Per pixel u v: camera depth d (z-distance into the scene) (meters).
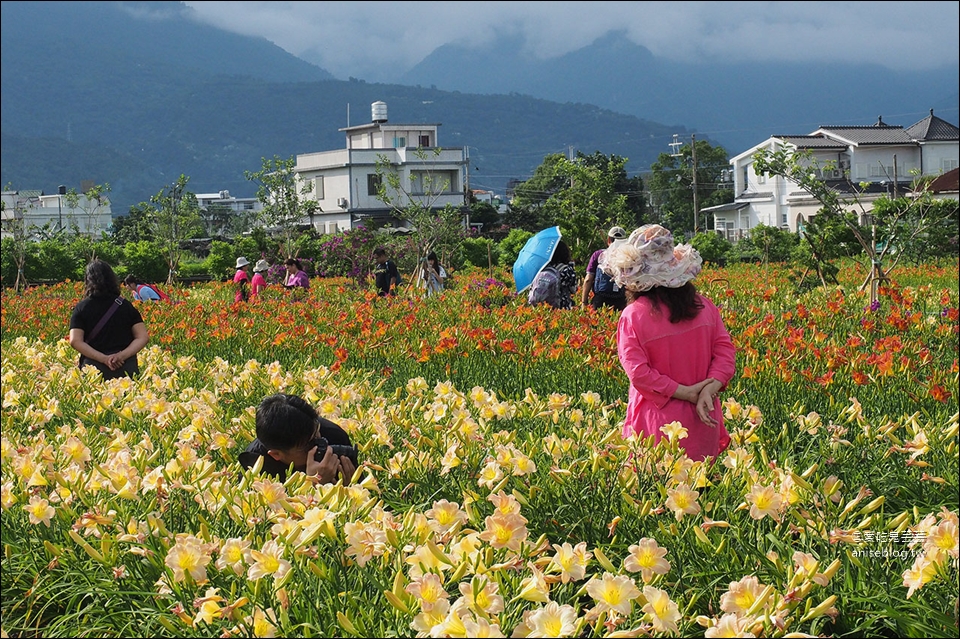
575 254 23.06
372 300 15.79
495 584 2.89
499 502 3.29
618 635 2.78
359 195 79.62
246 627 3.05
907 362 7.23
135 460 4.39
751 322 11.58
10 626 3.71
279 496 3.73
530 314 11.63
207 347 12.36
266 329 12.11
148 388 7.34
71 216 45.00
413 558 3.08
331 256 38.72
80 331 8.20
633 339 4.94
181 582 3.25
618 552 3.87
